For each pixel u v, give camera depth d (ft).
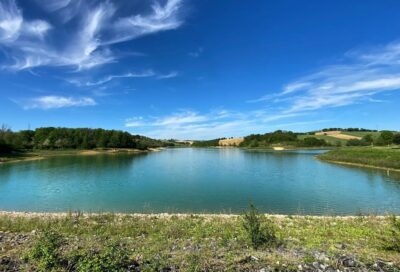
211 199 98.32
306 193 107.86
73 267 27.22
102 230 46.11
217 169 200.75
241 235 41.11
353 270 27.30
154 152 501.97
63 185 131.54
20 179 152.05
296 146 544.21
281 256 30.94
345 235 42.42
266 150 512.63
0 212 73.20
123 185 130.82
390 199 96.32
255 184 130.72
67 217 57.52
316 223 52.80
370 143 465.06
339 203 90.68
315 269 27.48
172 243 37.22
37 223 50.96
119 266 27.04
